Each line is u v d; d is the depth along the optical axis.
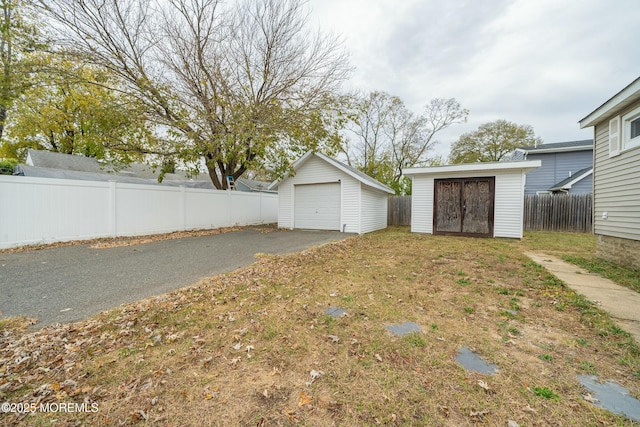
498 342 2.61
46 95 13.79
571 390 1.96
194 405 1.84
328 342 2.63
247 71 10.69
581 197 11.64
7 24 7.22
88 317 3.16
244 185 25.56
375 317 3.17
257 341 2.66
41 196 7.05
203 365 2.28
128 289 4.11
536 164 9.06
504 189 9.80
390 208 16.09
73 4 8.15
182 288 4.16
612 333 2.76
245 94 10.78
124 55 9.44
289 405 1.84
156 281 4.51
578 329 2.86
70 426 1.66
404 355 2.40
